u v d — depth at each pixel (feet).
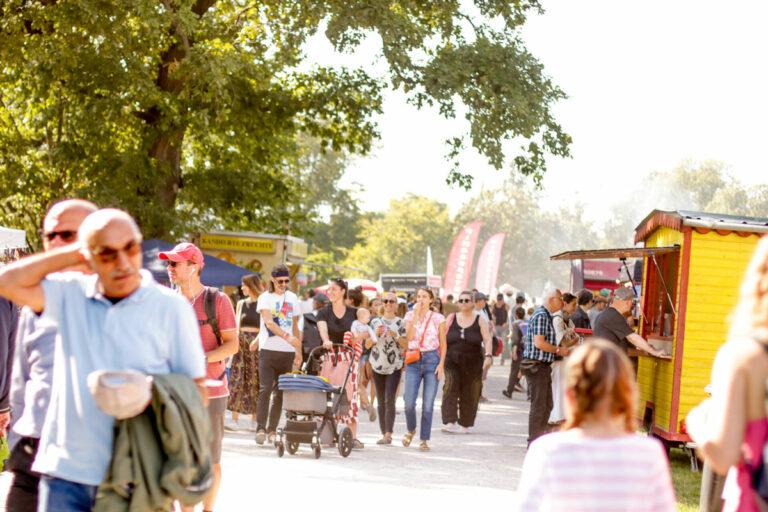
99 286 18.19
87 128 94.73
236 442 54.03
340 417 50.31
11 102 114.52
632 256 55.52
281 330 52.75
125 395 16.76
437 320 53.88
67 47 90.89
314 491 39.50
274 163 123.85
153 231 102.68
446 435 61.62
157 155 104.32
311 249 383.65
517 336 94.12
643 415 57.52
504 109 93.56
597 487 15.34
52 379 20.04
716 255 51.62
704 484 19.74
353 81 109.60
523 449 55.83
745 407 15.25
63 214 19.72
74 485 17.69
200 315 29.68
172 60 100.63
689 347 51.21
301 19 92.58
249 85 105.91
